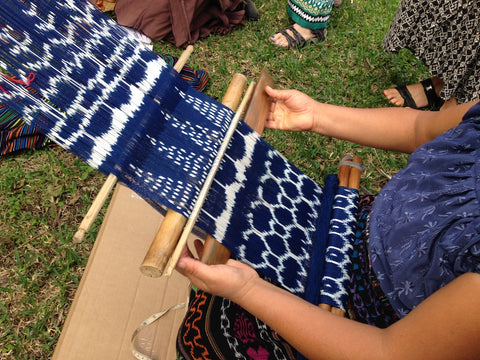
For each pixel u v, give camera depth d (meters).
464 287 0.78
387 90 2.85
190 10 2.84
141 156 1.05
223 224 1.16
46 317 1.80
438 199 0.98
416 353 0.83
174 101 1.19
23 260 1.95
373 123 1.40
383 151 2.54
